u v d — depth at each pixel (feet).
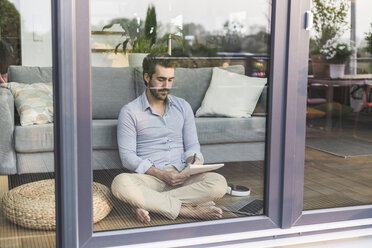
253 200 7.67
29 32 6.77
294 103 7.42
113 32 7.28
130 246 6.86
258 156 7.65
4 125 6.85
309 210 7.93
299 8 7.25
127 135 7.29
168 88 7.77
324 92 13.21
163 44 8.12
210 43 13.25
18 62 6.79
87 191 6.59
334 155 10.10
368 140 11.34
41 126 6.86
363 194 8.68
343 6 14.61
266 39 7.49
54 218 6.87
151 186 7.44
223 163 7.80
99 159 7.02
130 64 7.42
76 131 6.30
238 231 7.45
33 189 6.96
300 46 7.39
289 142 7.48
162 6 8.25
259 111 7.59
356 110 13.24
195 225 7.20
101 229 6.86
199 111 7.92
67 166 6.29
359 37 14.76
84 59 6.34
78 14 6.22
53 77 6.28
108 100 7.08
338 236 7.86
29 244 6.84
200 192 7.66
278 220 7.65
